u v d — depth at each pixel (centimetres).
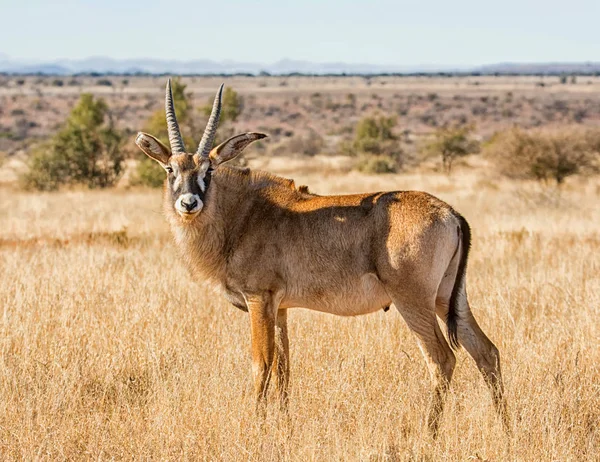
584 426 1869
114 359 2244
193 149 8969
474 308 2714
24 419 1850
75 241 4694
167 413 1872
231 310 2733
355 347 2353
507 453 1720
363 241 2027
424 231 1967
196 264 2203
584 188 9838
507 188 9088
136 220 5831
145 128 10362
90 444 1777
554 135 10381
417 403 1956
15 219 5884
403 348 2394
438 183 10656
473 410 1845
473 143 14675
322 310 2123
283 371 2147
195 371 2105
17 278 3050
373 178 11800
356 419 1884
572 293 2916
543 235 4947
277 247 2098
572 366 2134
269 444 1770
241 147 2188
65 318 2486
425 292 1983
